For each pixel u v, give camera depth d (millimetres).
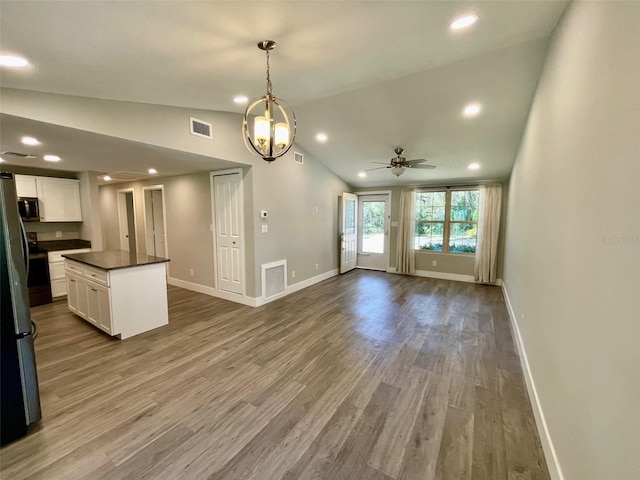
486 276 5883
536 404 2043
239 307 4402
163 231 6117
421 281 6195
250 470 1615
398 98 3328
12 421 1793
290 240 5145
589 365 1198
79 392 2305
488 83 2873
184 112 3338
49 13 1299
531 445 1813
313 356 2914
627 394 884
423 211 6746
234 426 1952
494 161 4812
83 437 1842
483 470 1627
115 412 2076
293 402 2203
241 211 4449
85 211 5090
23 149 3209
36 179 4629
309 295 5090
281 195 4867
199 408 2127
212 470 1614
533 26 1969
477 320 3936
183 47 1807
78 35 1520
